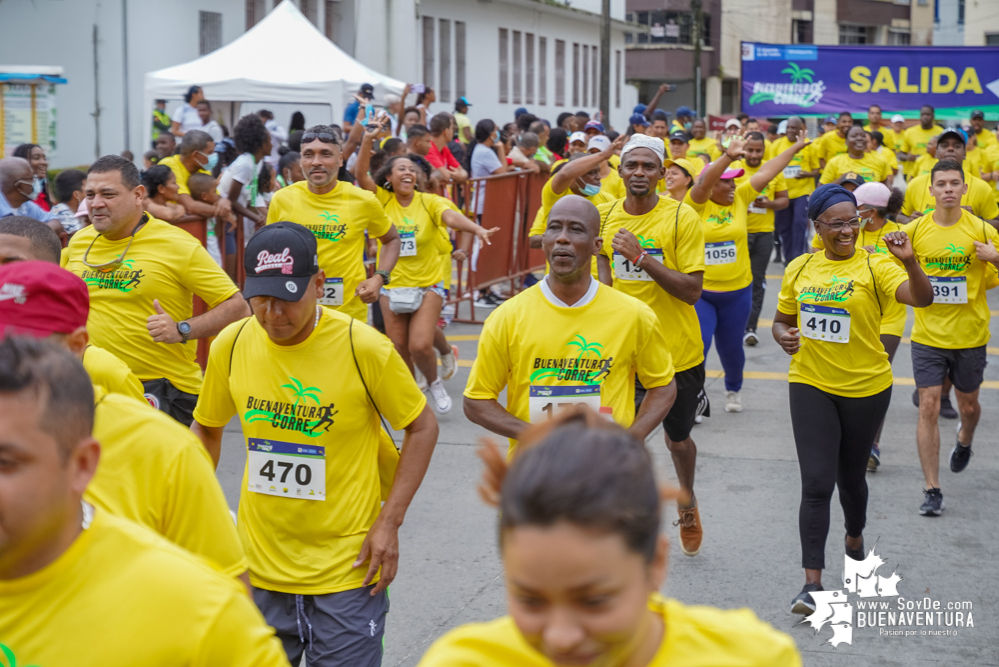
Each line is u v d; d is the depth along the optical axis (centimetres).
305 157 617
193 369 473
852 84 2453
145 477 215
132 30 1902
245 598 172
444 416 781
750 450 704
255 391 304
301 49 1466
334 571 299
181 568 165
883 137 1859
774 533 553
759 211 1027
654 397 368
